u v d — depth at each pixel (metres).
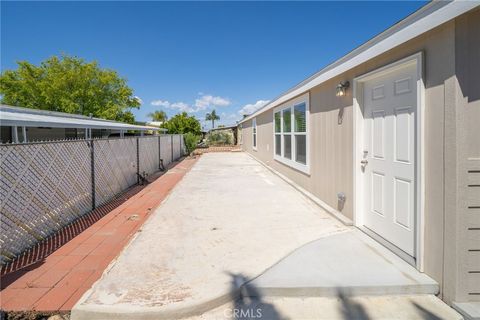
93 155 6.27
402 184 3.60
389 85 3.86
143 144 10.52
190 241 4.27
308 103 7.21
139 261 3.61
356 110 4.57
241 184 9.10
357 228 4.64
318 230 4.63
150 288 2.97
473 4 2.36
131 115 31.41
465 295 2.67
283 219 5.29
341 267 3.32
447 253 2.76
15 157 3.89
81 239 4.48
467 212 2.63
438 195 2.86
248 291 2.96
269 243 4.14
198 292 2.89
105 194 6.93
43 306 2.72
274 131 11.83
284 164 10.16
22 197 4.00
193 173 11.89
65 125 8.88
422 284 2.92
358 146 4.59
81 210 5.71
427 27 2.83
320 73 6.04
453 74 2.63
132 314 2.62
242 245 4.09
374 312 2.70
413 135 3.38
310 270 3.27
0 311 2.64
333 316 2.66
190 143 23.44
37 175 4.35
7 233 3.70
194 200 6.96
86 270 3.44
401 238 3.63
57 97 27.75
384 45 3.59
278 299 2.94
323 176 6.23
